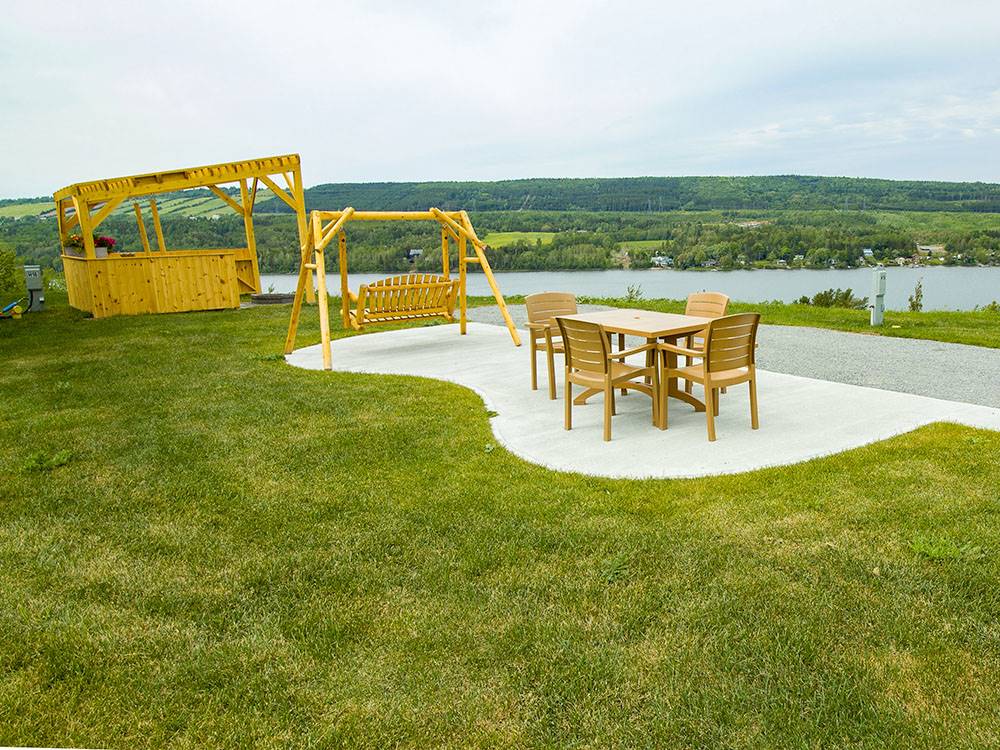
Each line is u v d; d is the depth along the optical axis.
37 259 34.28
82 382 7.66
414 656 2.56
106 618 2.90
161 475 4.61
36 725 2.26
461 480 4.36
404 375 7.56
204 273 14.45
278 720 2.24
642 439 5.17
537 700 2.30
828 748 2.04
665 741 2.09
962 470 4.20
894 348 8.77
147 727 2.24
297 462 4.77
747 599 2.86
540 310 7.06
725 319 4.93
